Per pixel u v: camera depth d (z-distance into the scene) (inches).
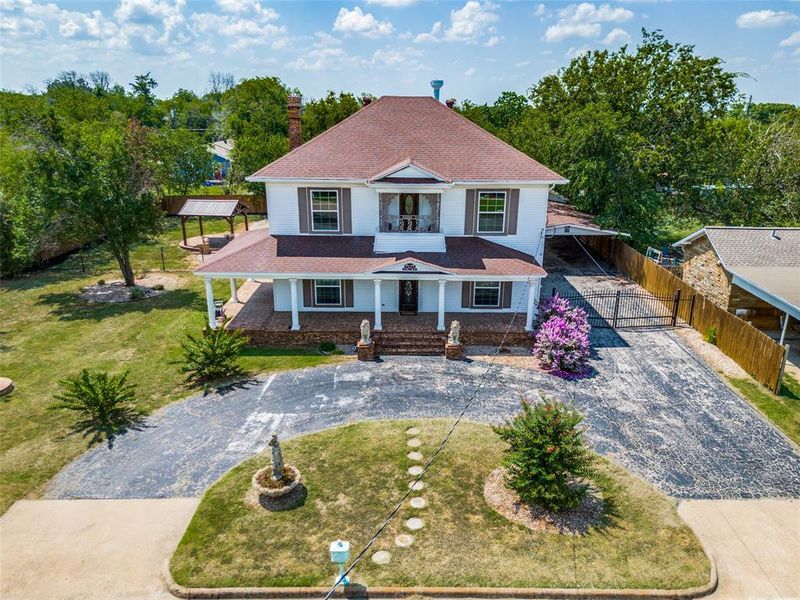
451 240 963.3
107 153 1135.6
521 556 481.1
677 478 586.2
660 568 469.7
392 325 929.5
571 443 522.0
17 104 2225.6
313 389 767.7
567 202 1501.0
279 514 532.1
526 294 981.2
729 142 1563.7
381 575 461.4
